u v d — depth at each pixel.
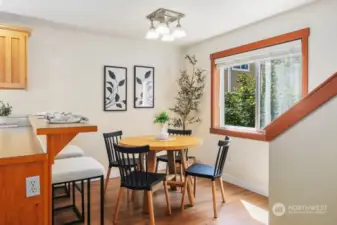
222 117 4.25
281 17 3.13
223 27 3.64
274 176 1.30
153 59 4.60
